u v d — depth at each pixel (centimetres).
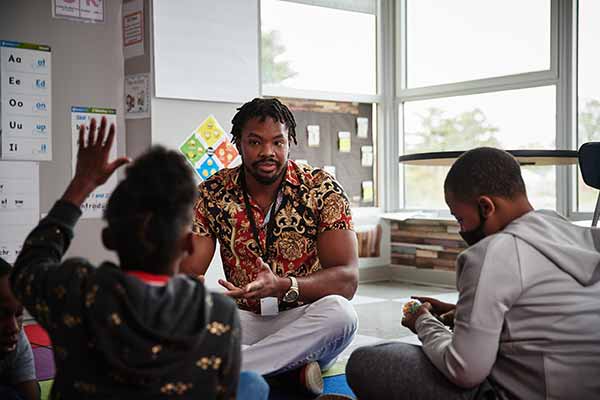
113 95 403
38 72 380
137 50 396
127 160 136
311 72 540
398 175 577
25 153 377
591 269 152
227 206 245
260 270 217
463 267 157
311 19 538
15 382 193
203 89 405
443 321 189
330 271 234
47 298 113
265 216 244
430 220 536
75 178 134
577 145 472
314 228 244
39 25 380
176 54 395
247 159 234
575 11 468
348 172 559
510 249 152
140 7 393
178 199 113
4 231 372
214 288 408
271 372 220
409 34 571
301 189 243
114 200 114
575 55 469
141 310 106
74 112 391
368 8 570
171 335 105
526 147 498
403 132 576
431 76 558
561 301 150
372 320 393
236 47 420
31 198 380
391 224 570
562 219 166
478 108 526
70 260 118
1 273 167
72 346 109
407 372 169
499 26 512
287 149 238
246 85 425
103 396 107
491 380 159
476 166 161
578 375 150
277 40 521
